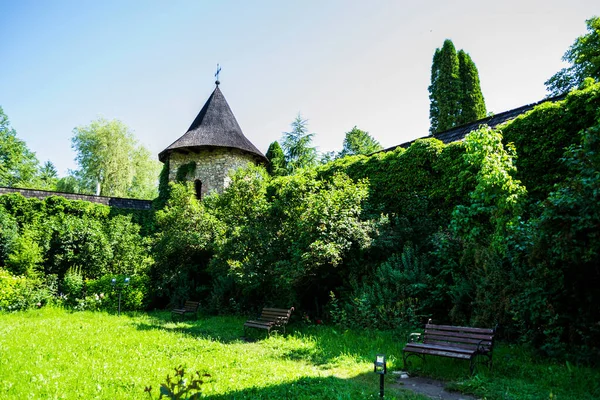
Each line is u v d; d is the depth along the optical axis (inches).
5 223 750.5
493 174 294.0
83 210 854.5
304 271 393.4
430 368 246.7
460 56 1191.6
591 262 232.1
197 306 518.9
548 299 252.2
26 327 393.4
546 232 233.5
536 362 242.1
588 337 233.0
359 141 1581.0
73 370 234.7
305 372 243.1
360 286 402.9
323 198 422.0
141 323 454.0
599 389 194.1
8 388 198.7
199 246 600.4
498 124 433.4
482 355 251.6
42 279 618.8
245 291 499.8
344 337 337.7
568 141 350.0
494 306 289.0
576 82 900.0
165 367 246.5
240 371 243.9
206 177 931.3
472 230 324.2
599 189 208.8
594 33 807.1
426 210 454.9
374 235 418.9
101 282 603.2
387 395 199.0
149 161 1545.3
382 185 507.5
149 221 916.0
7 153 1508.4
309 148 1350.9
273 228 470.6
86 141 1427.2
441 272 360.5
